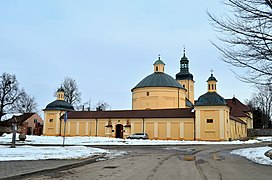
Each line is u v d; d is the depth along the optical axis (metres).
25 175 11.46
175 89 67.75
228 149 32.22
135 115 59.03
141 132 57.44
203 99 53.91
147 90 67.31
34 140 41.41
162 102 66.25
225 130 51.53
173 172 13.46
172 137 54.91
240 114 80.12
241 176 12.48
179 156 22.95
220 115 52.00
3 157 17.02
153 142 43.16
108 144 38.84
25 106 88.69
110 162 17.72
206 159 20.61
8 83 70.00
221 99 53.00
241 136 68.94
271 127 85.94
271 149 28.02
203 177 12.05
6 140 38.91
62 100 68.88
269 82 14.27
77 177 11.58
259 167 15.93
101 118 61.22
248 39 14.02
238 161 19.30
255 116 94.31
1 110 68.75
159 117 56.50
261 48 13.83
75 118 63.59
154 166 15.82
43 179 11.04
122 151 27.91
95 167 15.03
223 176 12.41
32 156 18.05
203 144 42.41
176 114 55.88
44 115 67.00
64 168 14.23
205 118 52.81
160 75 69.69
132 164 16.70
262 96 84.25
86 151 23.53
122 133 59.34
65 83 76.81
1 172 11.56
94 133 61.41
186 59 94.19
